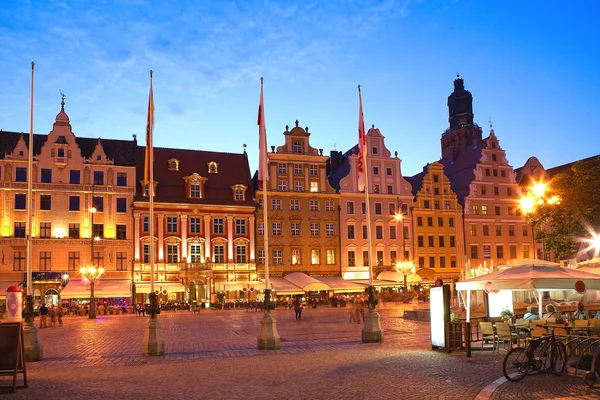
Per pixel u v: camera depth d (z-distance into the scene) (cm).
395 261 8444
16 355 1533
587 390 1381
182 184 7775
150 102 2662
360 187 2912
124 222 7338
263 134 2770
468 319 2403
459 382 1519
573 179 3575
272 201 8075
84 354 2478
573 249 3812
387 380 1566
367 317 2664
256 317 5103
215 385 1566
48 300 6844
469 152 9638
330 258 8206
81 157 7275
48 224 7012
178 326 4084
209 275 7450
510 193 9156
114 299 7088
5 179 6900
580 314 2408
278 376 1694
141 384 1605
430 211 8700
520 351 1585
